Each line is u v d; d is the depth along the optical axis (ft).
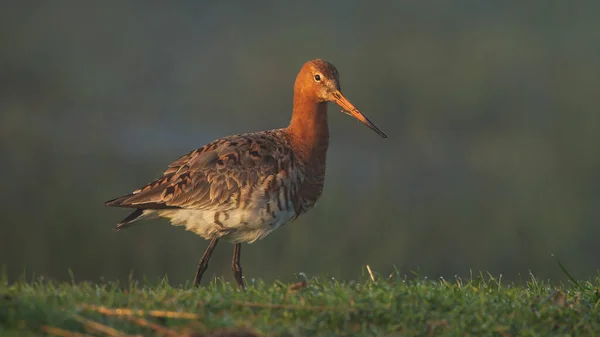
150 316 21.94
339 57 81.61
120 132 68.33
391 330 22.12
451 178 62.44
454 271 50.31
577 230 55.11
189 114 74.08
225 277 46.19
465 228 54.44
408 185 61.00
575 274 50.70
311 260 48.01
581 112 71.61
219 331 20.38
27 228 50.34
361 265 48.55
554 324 23.54
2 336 19.89
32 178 55.77
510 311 24.08
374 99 73.41
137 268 48.01
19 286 24.18
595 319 23.90
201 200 29.37
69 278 48.06
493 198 58.90
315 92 30.83
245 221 29.53
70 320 20.98
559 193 59.57
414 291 24.58
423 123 71.26
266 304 22.88
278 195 29.73
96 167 58.90
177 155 63.16
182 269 47.60
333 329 22.03
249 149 29.86
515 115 72.54
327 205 53.88
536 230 54.65
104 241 49.60
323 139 31.19
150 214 29.91
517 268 51.49
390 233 52.01
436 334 22.24
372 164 64.49
